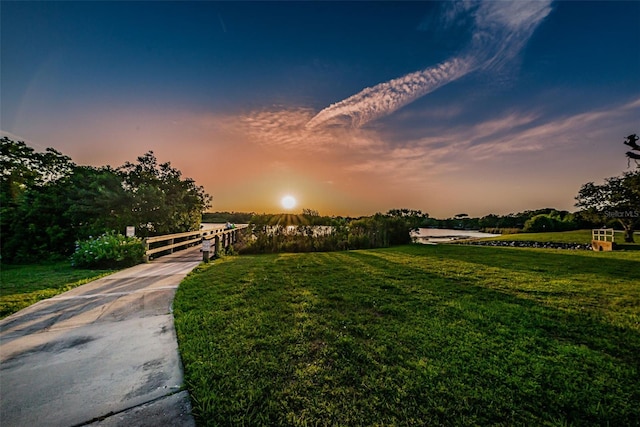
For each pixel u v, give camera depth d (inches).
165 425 78.7
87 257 327.3
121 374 105.0
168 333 141.3
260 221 549.3
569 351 115.1
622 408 82.8
